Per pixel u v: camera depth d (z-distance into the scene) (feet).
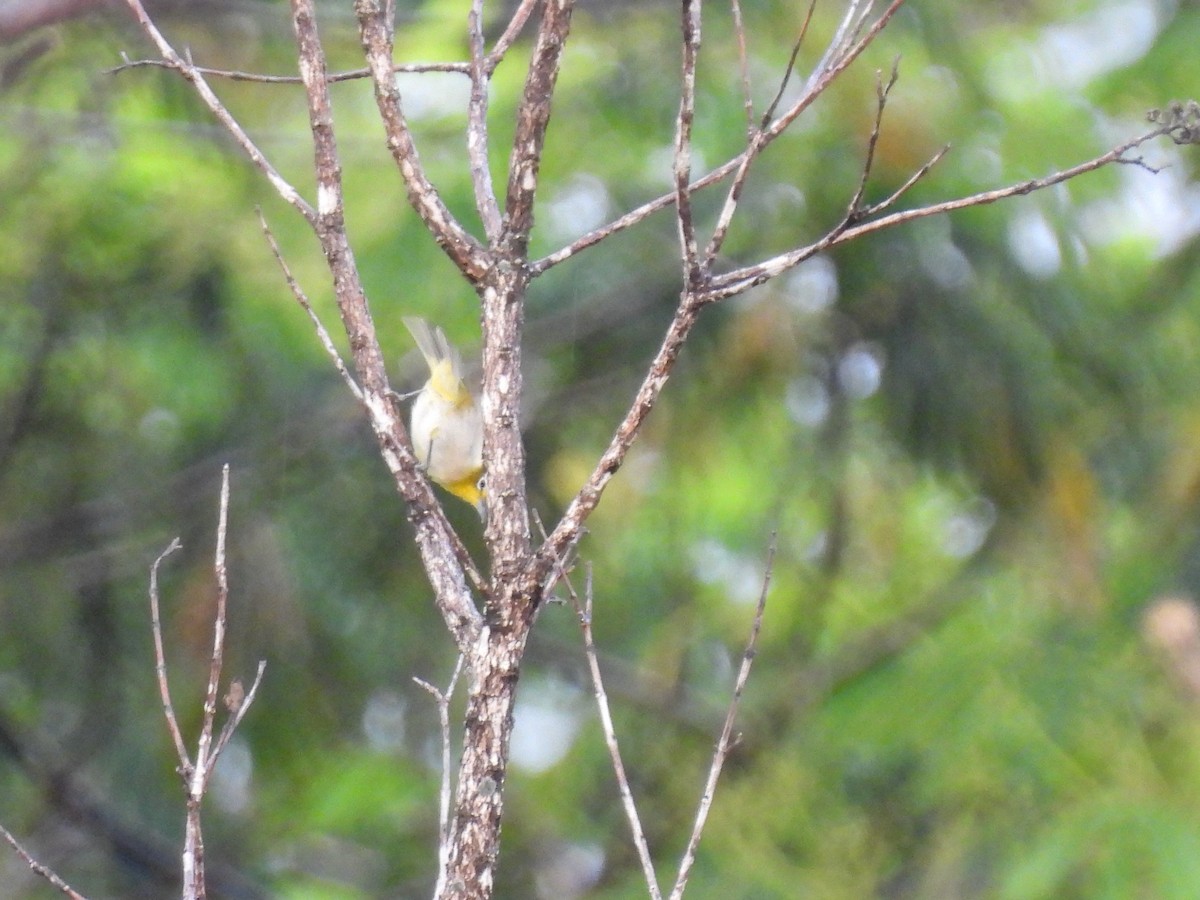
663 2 32.30
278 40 33.40
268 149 35.88
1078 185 30.89
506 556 13.03
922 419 30.27
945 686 26.68
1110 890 21.88
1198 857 21.93
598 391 34.83
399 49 33.81
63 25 30.37
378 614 37.93
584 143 33.88
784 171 29.84
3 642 35.22
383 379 13.84
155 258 33.96
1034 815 24.29
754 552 44.80
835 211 29.58
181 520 35.81
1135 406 30.66
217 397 35.19
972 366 29.60
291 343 35.58
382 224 34.30
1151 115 13.20
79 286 33.73
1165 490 28.07
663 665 42.11
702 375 32.96
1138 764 24.00
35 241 33.42
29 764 35.76
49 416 34.73
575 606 13.17
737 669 43.09
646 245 34.50
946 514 40.29
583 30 32.78
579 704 44.65
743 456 37.09
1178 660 24.43
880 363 30.50
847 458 33.27
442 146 35.45
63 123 32.99
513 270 13.60
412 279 33.76
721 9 30.45
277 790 40.57
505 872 39.34
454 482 23.06
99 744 36.96
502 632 12.89
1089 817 23.13
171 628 35.65
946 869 24.80
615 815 37.22
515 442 13.35
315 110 14.17
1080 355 30.09
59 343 33.58
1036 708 25.32
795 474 35.47
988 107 30.50
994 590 28.40
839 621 37.81
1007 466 29.53
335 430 35.96
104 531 35.81
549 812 39.63
